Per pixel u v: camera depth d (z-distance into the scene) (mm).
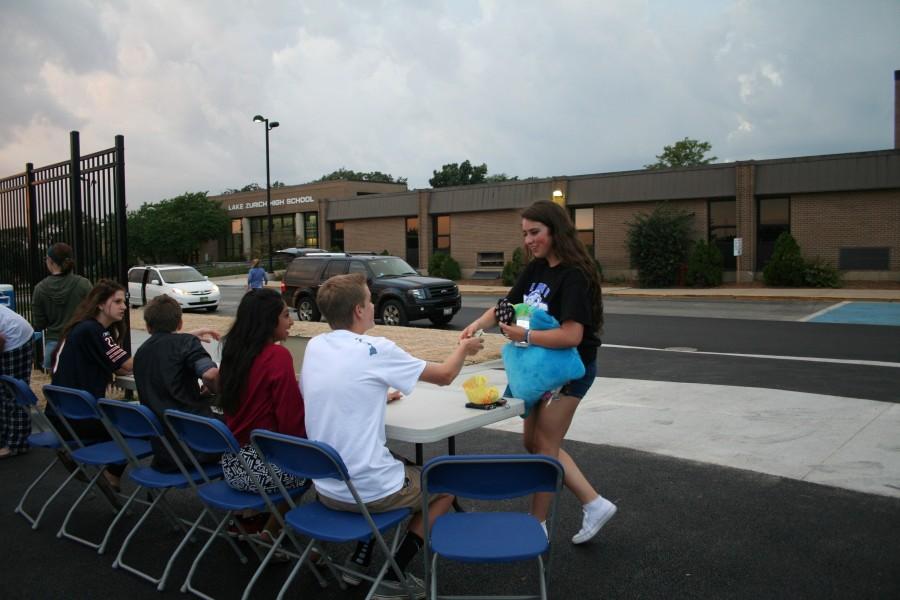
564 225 3660
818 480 4844
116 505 4703
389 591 3348
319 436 3207
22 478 5523
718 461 5348
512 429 6773
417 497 3293
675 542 3951
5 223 9562
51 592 3631
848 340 12344
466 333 3756
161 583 3633
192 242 55719
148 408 3994
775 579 3482
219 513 4730
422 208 35250
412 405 3791
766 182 25250
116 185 7211
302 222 52250
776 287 24375
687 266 26281
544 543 2807
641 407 7250
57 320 6762
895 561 3631
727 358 10680
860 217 23922
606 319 17031
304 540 4188
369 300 3436
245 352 3572
